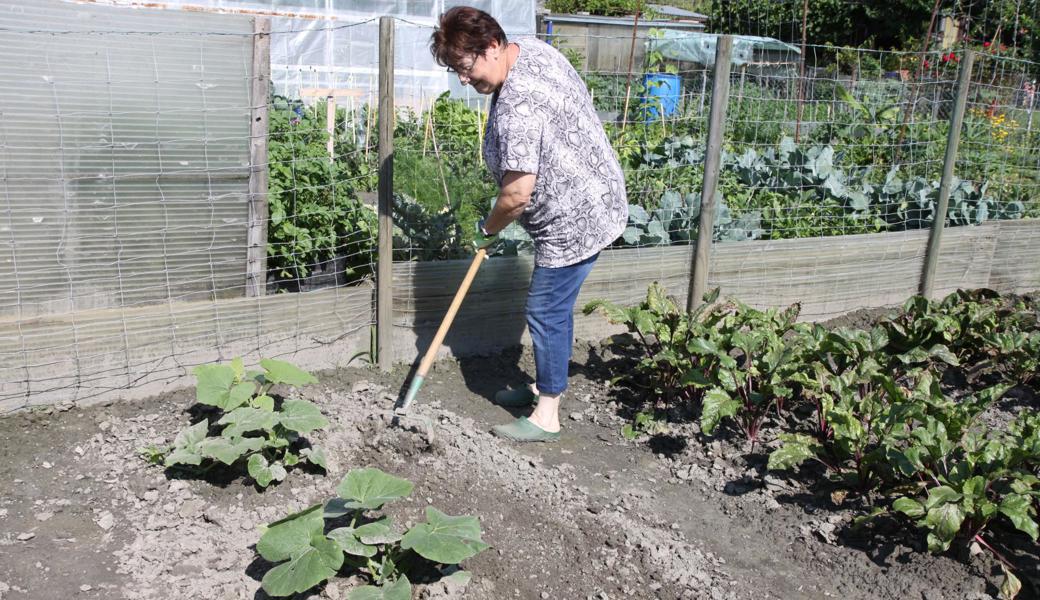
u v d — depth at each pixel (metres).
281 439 3.47
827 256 5.91
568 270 3.80
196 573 2.90
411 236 5.00
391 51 4.21
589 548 3.23
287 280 4.62
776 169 6.54
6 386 3.77
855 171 7.20
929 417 3.47
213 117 4.16
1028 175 7.73
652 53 7.98
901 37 20.41
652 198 6.11
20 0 3.68
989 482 3.22
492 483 3.59
